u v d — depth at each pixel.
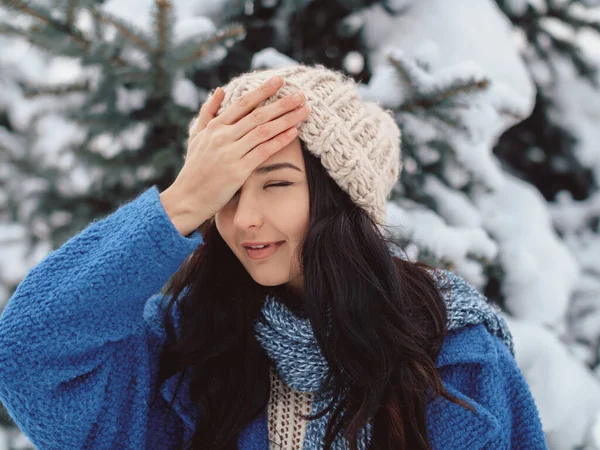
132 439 1.00
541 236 2.02
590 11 2.24
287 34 1.91
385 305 1.01
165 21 1.45
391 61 1.53
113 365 0.97
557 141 2.51
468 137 1.65
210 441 1.04
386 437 1.01
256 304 1.07
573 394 1.85
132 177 1.70
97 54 1.50
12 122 2.30
